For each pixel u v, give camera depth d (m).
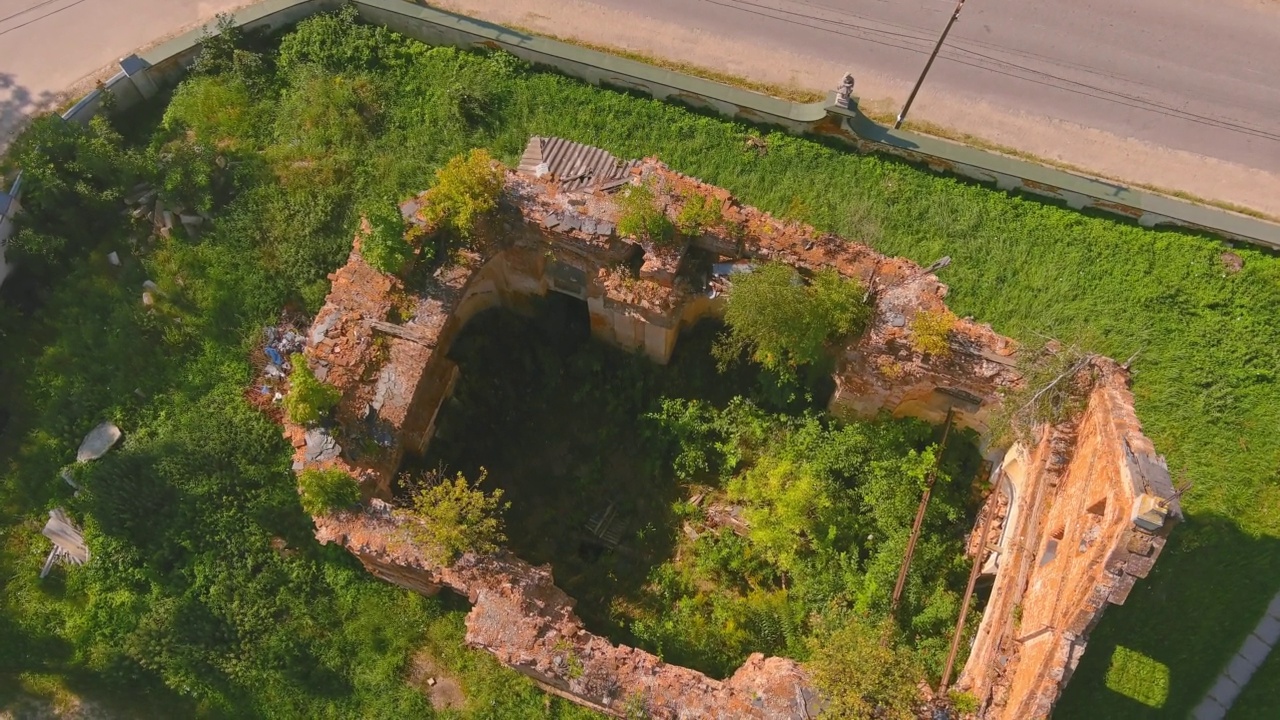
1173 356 18.38
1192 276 18.86
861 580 16.42
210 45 20.86
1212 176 20.28
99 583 17.12
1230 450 17.84
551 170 17.58
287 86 21.17
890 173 19.97
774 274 15.34
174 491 17.52
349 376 15.54
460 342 18.77
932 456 16.88
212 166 19.94
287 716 16.36
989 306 18.89
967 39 21.39
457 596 17.14
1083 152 20.52
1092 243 19.17
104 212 19.52
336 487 14.34
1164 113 20.77
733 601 16.98
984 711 13.26
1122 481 11.73
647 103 20.73
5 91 21.02
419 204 16.77
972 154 19.56
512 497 18.16
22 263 19.17
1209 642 16.72
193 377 18.52
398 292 16.20
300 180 19.88
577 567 17.61
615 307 17.14
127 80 20.38
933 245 19.27
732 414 18.08
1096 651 16.75
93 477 17.42
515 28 21.88
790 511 16.31
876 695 13.02
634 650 14.18
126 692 16.52
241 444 17.81
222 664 16.50
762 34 21.64
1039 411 14.18
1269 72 20.98
